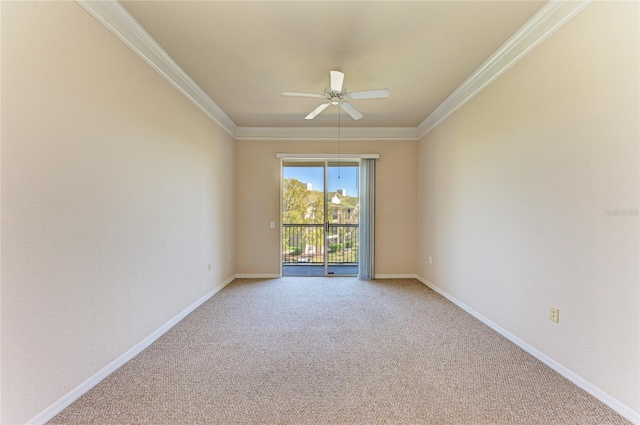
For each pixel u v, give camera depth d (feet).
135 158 7.11
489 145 8.93
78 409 5.14
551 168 6.52
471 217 10.02
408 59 8.50
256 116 13.62
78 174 5.48
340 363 6.80
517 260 7.68
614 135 5.15
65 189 5.21
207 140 11.46
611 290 5.22
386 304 11.21
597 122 5.44
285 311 10.40
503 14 6.54
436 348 7.54
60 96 5.10
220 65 8.82
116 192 6.47
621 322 5.06
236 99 11.50
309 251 17.19
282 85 10.21
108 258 6.25
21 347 4.50
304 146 15.58
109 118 6.23
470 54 8.24
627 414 4.93
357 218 16.89
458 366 6.65
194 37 7.38
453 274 11.40
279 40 7.52
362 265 15.40
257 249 15.62
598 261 5.46
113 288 6.41
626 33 4.94
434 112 12.85
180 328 8.82
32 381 4.65
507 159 8.08
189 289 10.11
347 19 6.70
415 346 7.67
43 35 4.79
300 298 11.98
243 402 5.37
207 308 10.68
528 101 7.23
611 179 5.21
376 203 15.61
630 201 4.91
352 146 15.56
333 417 4.99
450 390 5.75
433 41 7.59
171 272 8.87
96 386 5.83
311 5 6.24
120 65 6.55
